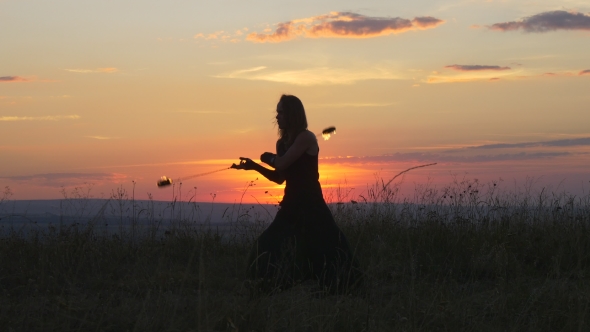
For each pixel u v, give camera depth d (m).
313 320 4.76
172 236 7.94
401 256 7.59
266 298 5.06
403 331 4.63
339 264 5.76
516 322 4.97
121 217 8.40
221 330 4.66
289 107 5.86
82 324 4.60
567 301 5.36
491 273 7.09
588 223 8.57
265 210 8.73
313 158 5.87
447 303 5.29
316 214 5.82
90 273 6.86
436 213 8.85
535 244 7.93
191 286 6.40
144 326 4.62
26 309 4.96
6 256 7.20
